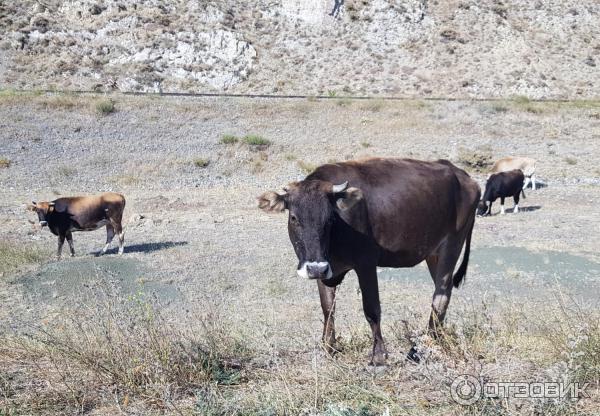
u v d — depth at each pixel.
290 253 17.62
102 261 16.62
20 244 18.42
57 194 27.23
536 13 77.94
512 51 69.81
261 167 32.22
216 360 6.27
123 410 5.33
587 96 63.22
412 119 39.19
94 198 17.41
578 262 16.83
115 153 32.22
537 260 16.98
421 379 5.93
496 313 10.08
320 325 9.98
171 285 14.09
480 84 63.94
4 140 32.16
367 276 6.59
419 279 14.91
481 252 17.91
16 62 60.25
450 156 34.25
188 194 27.44
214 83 62.31
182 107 38.31
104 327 6.23
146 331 6.32
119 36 65.94
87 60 62.06
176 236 20.08
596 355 5.84
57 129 34.06
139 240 19.52
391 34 71.56
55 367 6.05
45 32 64.31
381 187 6.74
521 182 24.95
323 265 6.01
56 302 12.48
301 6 73.00
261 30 70.75
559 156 35.41
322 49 68.62
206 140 34.62
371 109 40.69
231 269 15.70
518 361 6.25
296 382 5.80
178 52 64.88
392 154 34.09
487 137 37.81
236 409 5.18
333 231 6.35
